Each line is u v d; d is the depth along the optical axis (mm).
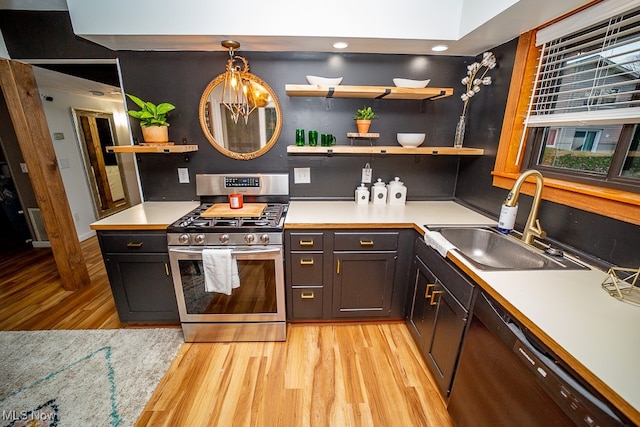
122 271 1890
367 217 1908
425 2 1657
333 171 2309
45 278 2816
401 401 1534
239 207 2035
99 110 4215
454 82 2148
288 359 1803
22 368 1729
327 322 2123
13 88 2051
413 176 2355
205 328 1908
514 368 937
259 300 1848
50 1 1833
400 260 1908
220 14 1629
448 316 1421
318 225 1785
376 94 1952
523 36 1607
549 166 1573
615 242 1143
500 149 1823
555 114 1468
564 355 753
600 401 670
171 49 1996
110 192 4484
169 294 1954
